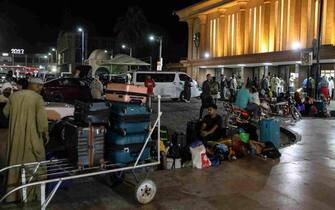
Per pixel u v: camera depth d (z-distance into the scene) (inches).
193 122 385.4
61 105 471.5
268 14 1401.3
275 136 399.5
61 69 3280.0
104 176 280.1
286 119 660.1
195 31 1940.2
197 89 1099.3
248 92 548.1
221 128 378.3
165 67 2298.2
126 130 227.1
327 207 230.5
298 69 1189.1
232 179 280.5
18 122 218.1
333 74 1084.5
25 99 218.8
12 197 222.1
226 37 1660.9
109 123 234.2
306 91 882.8
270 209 226.1
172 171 296.0
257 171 303.1
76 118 236.4
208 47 1813.5
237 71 1577.3
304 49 1114.1
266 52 1310.3
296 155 362.9
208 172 296.0
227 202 235.6
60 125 398.6
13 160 218.5
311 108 724.7
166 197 241.4
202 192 251.8
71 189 253.1
